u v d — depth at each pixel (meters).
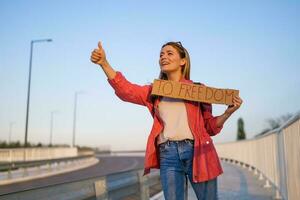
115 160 48.53
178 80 3.63
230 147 32.09
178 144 3.34
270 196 10.23
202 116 3.52
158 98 3.49
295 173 6.06
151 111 3.53
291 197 6.59
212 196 3.36
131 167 30.80
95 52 3.31
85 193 4.58
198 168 3.27
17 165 19.92
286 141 7.13
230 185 13.05
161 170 3.41
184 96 3.39
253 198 9.87
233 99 3.39
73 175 21.80
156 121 3.47
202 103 3.51
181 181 3.38
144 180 7.49
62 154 37.41
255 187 12.41
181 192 3.37
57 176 21.08
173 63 3.58
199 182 3.33
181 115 3.40
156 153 3.45
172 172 3.35
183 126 3.36
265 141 12.55
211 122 3.49
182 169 3.38
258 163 16.08
